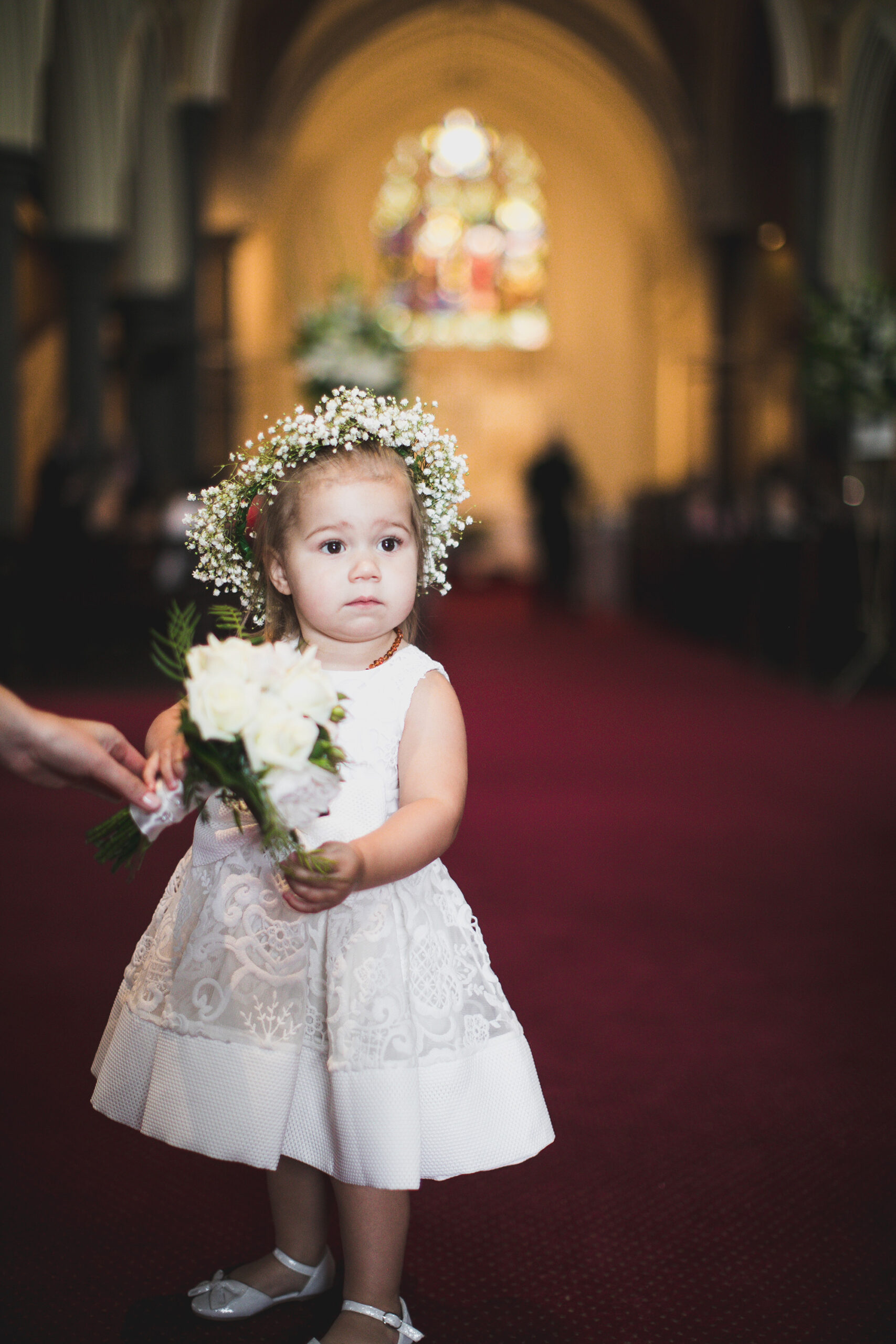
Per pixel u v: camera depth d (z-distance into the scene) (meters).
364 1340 1.59
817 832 5.00
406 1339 1.73
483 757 6.50
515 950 3.52
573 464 16.33
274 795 1.42
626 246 20.56
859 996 3.19
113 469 10.20
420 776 1.70
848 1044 2.89
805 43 12.31
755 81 16.45
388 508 1.67
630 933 3.69
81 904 3.91
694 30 16.41
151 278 12.95
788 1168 2.31
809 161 12.51
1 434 9.15
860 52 12.07
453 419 20.67
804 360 7.97
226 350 15.67
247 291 17.31
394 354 9.83
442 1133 1.62
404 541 1.70
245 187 16.22
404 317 20.75
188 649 1.55
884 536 9.12
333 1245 2.04
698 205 17.23
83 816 5.16
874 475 10.33
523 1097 1.69
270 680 1.45
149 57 12.30
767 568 10.27
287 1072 1.61
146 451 13.06
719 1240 2.06
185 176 12.80
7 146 8.88
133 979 1.75
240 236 16.22
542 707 8.19
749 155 16.95
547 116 20.22
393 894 1.65
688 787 5.82
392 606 1.68
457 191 20.73
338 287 9.89
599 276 20.69
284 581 1.74
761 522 10.50
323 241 20.50
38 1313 1.83
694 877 4.31
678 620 13.23
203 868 1.69
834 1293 1.91
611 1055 2.80
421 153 20.61
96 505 9.84
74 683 8.76
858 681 8.83
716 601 11.84
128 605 9.50
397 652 1.77
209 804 1.68
